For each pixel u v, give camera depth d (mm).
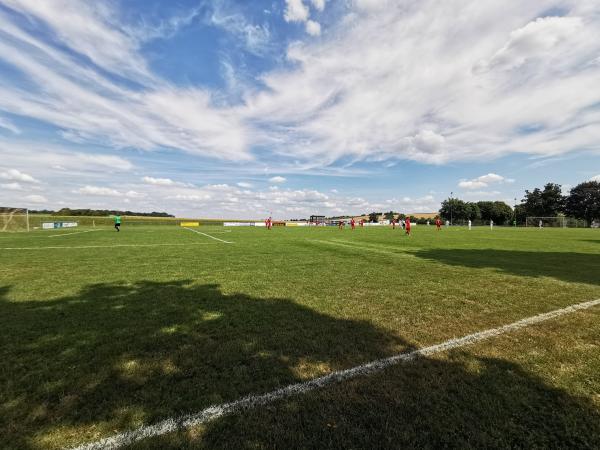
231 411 2660
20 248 16609
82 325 4758
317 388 3010
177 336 4320
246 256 13516
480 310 5559
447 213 115000
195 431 2418
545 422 2514
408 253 14664
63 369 3391
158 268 10133
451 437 2336
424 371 3336
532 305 5859
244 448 2225
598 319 5059
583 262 11492
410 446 2232
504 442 2287
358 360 3604
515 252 14961
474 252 14992
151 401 2811
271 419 2553
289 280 8273
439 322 4918
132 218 102188
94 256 13234
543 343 4090
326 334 4406
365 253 14680
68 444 2289
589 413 2637
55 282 7879
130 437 2355
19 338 4246
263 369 3391
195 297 6469
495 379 3172
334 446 2236
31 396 2885
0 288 7219
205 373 3311
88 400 2826
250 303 6020
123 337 4285
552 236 29594
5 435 2369
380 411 2643
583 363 3533
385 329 4609
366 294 6750
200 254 14180
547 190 100500
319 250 16125
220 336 4324
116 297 6453
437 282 8008
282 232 39844
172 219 105375
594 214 89938
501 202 108688
